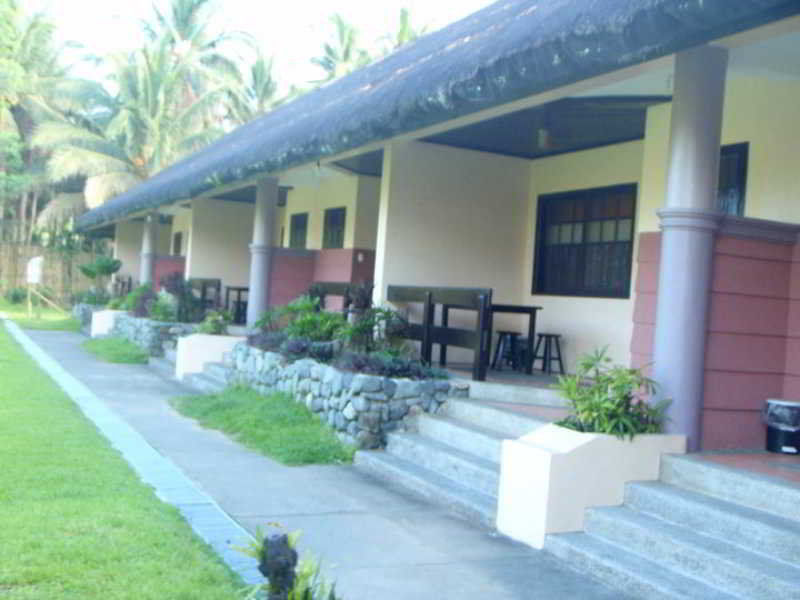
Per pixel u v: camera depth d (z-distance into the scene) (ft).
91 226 70.44
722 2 12.38
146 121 92.58
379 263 31.14
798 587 12.32
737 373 17.94
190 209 58.80
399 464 21.94
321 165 34.22
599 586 14.38
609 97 24.50
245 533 15.81
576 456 16.39
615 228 30.17
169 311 48.55
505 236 33.37
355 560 15.05
